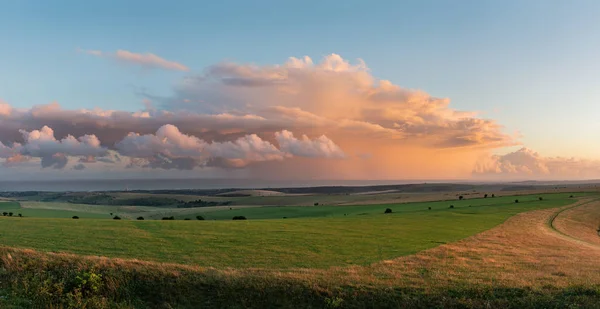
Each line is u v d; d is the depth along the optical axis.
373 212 119.38
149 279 22.61
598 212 101.81
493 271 29.47
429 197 189.50
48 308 18.77
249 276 23.55
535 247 47.66
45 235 44.09
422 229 63.66
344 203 174.75
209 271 24.48
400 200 175.38
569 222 85.38
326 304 20.48
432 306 20.31
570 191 168.38
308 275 24.94
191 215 141.50
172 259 32.81
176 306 20.25
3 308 18.08
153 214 152.62
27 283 21.31
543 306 19.84
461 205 125.00
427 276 26.42
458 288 22.33
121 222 62.19
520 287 22.38
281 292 21.55
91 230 50.09
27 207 159.50
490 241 51.78
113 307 19.72
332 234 53.56
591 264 34.56
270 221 73.50
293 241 45.81
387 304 20.53
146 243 41.03
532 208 106.94
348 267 30.59
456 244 47.56
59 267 23.77
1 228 49.22
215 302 20.69
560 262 35.66
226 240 45.09
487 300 20.56
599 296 20.66
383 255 37.78
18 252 26.48
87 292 20.81
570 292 21.34
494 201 134.12
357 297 21.19
